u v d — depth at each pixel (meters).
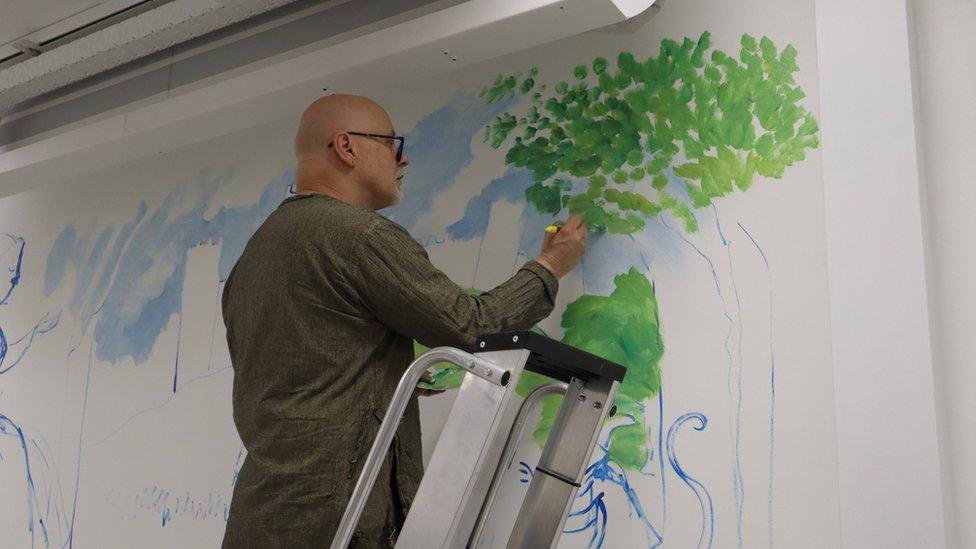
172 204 3.21
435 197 2.51
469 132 2.50
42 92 3.54
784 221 1.93
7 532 3.40
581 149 2.28
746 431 1.89
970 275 1.71
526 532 1.60
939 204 1.76
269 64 3.02
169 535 2.89
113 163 3.19
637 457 2.02
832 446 1.79
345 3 2.88
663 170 2.13
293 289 1.80
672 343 2.03
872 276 1.72
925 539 1.58
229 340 1.97
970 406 1.67
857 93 1.80
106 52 3.20
